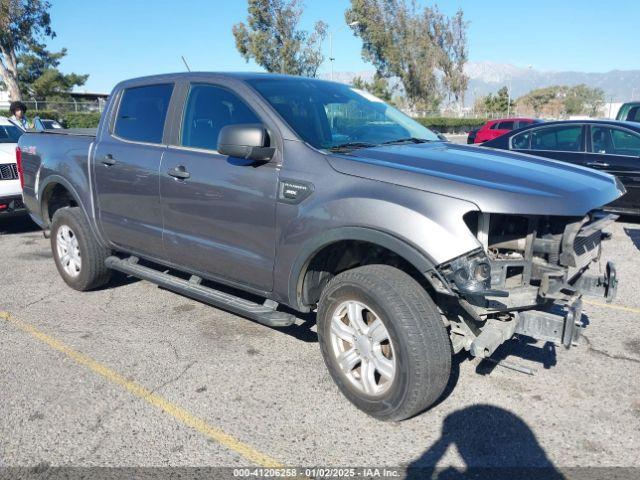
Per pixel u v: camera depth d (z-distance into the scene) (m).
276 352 4.16
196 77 4.26
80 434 3.16
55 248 5.56
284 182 3.48
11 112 10.04
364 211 3.09
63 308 5.09
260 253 3.69
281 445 3.06
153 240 4.48
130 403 3.47
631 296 5.27
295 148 3.50
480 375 3.77
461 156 3.56
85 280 5.29
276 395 3.56
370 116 4.28
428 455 2.96
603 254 6.79
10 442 3.09
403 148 3.68
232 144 3.40
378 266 3.22
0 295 5.47
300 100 3.95
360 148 3.60
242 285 3.95
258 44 40.25
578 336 3.11
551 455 2.95
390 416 3.15
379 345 3.17
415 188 3.03
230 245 3.87
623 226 8.39
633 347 4.18
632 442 3.04
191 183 4.02
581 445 3.03
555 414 3.32
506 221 3.12
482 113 71.62
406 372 2.98
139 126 4.62
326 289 3.37
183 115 4.26
